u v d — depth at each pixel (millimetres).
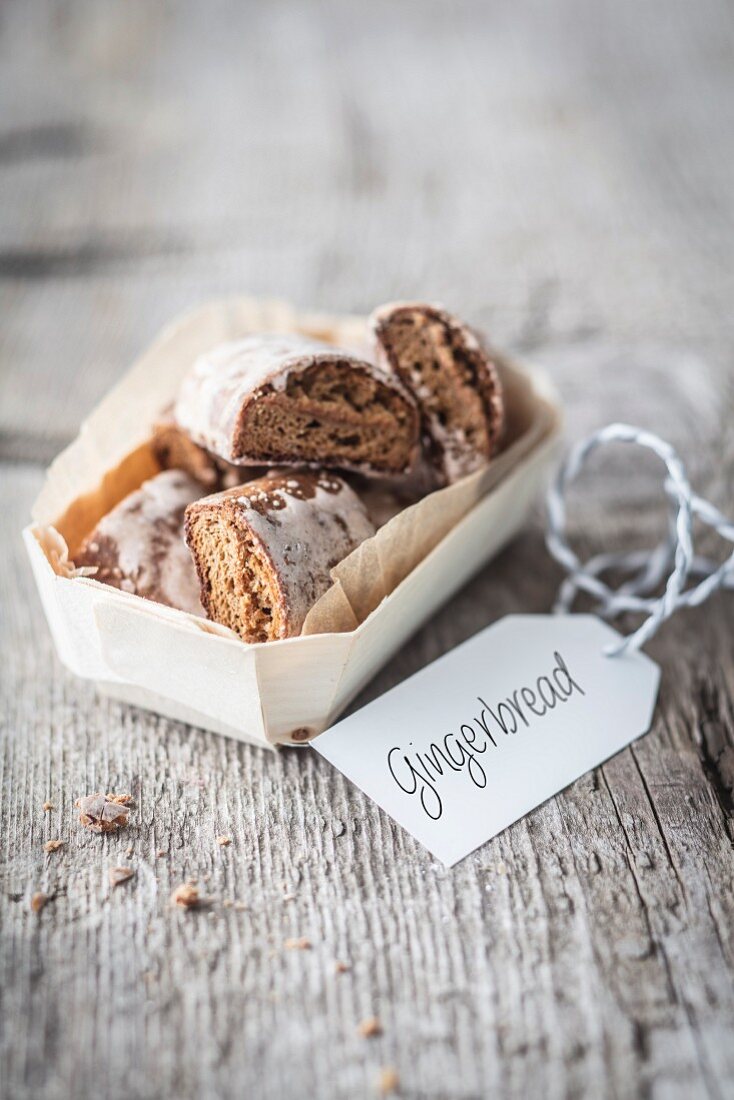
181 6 954
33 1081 299
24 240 623
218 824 346
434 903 329
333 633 335
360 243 622
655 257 601
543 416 413
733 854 340
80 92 807
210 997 312
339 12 943
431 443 387
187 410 380
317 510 353
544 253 609
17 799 353
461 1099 296
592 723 367
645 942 322
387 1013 309
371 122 763
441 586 388
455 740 355
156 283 586
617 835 343
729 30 882
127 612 335
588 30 896
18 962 318
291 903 329
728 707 379
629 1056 303
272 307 434
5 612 409
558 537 407
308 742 351
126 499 375
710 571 422
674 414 491
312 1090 297
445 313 388
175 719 372
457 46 877
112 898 330
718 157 708
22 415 495
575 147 726
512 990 313
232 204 666
